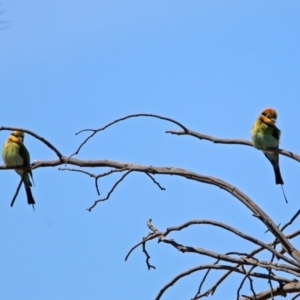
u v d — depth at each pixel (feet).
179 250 33.81
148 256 35.29
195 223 34.06
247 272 32.78
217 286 34.68
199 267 33.09
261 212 34.53
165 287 33.37
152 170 37.22
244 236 33.04
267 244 35.09
